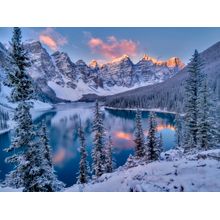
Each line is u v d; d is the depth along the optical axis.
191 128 22.70
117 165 39.22
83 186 12.74
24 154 11.66
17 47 10.83
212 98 24.91
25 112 11.27
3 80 11.11
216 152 12.79
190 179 9.40
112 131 67.19
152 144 21.62
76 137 64.62
